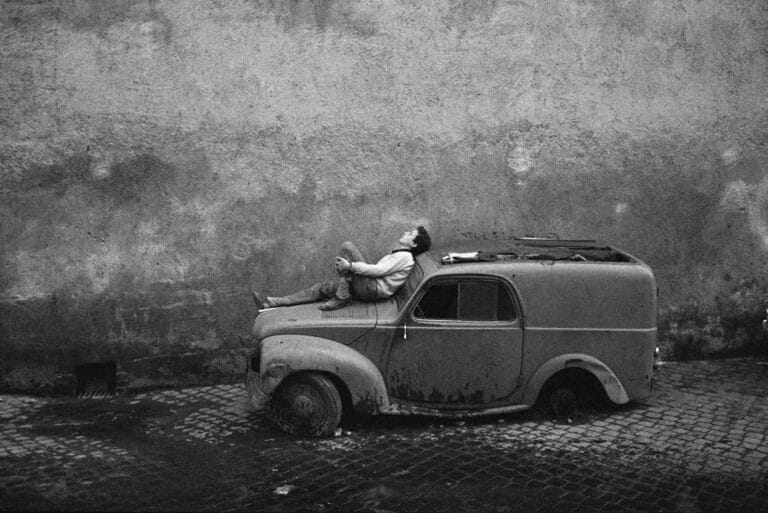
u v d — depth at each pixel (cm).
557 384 634
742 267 796
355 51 735
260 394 596
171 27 706
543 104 762
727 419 636
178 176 720
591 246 700
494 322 610
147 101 709
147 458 563
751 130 783
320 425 600
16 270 706
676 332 795
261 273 743
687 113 775
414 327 602
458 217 766
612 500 492
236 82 721
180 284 730
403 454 567
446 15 743
